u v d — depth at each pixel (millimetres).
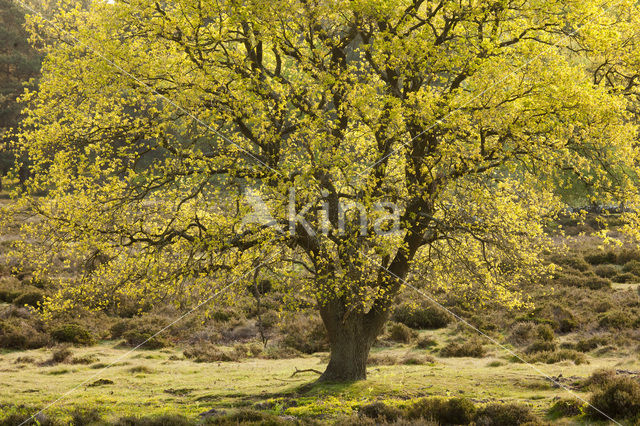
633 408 10234
